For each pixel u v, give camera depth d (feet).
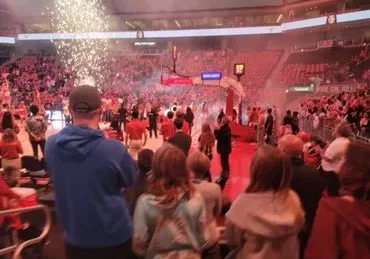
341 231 5.34
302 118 54.19
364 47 100.58
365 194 5.51
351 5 104.42
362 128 35.32
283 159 6.57
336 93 78.07
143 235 6.49
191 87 101.14
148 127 55.16
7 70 125.39
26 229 12.02
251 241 6.36
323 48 109.40
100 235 6.42
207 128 30.76
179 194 6.44
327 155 12.74
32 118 30.91
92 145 6.44
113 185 6.55
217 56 123.65
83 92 6.65
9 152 19.60
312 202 9.52
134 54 133.59
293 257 6.37
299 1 110.32
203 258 8.69
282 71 108.27
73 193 6.40
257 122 50.29
